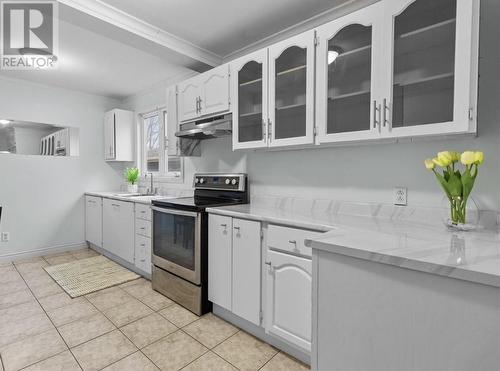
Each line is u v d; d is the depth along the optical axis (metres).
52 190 3.79
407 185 1.70
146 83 3.69
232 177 2.61
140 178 4.17
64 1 1.81
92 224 3.90
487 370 0.72
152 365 1.62
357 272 0.94
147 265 2.86
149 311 2.25
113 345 1.80
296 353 1.69
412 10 1.39
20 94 3.50
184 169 3.41
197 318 2.14
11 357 1.67
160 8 2.03
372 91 1.52
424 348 0.81
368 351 0.92
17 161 3.51
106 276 3.00
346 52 1.66
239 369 1.59
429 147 1.62
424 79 1.39
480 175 1.45
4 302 2.39
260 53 2.06
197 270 2.17
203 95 2.55
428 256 0.85
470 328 0.74
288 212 2.00
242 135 2.26
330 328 1.01
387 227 1.44
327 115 1.73
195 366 1.61
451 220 1.37
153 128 4.05
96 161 4.20
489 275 0.70
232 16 2.13
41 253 3.71
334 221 1.62
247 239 1.87
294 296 1.61
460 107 1.26
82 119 4.05
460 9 1.25
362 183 1.89
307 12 2.08
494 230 1.35
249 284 1.86
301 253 1.57
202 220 2.17
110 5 1.98
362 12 1.53
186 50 2.56
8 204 3.45
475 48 1.24
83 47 2.65
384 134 1.48
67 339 1.86
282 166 2.35
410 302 0.84
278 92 1.99
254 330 1.92
